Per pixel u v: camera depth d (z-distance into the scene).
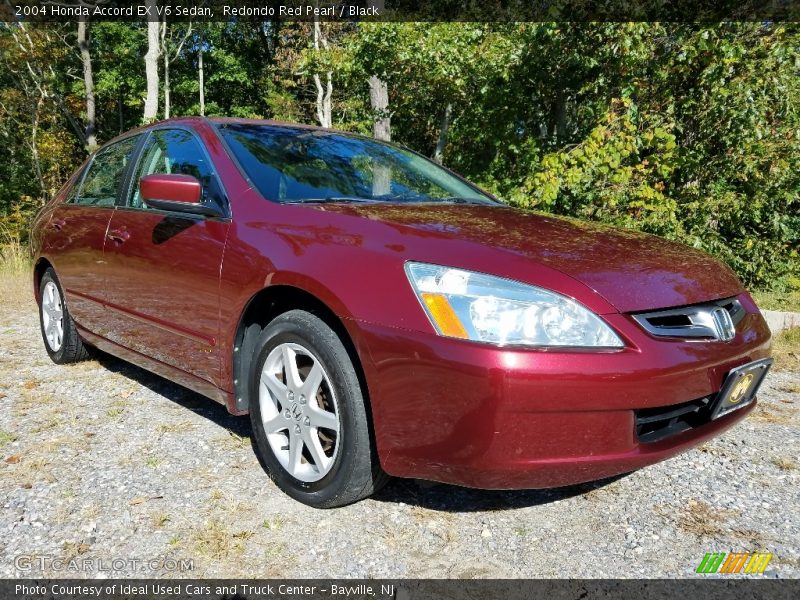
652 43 6.50
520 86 8.03
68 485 2.46
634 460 1.95
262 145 3.00
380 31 9.02
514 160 8.59
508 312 1.86
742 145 6.77
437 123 13.26
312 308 2.33
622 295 1.98
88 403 3.39
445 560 2.02
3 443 2.85
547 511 2.36
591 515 2.34
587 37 6.72
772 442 3.07
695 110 6.95
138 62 26.02
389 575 1.93
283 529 2.17
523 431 1.81
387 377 1.97
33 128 21.52
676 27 6.29
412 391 1.93
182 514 2.25
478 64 8.67
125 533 2.13
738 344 2.20
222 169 2.81
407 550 2.07
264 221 2.49
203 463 2.67
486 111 8.71
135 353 3.23
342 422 2.14
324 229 2.32
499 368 1.79
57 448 2.80
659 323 2.02
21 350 4.57
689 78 6.83
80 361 4.17
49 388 3.65
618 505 2.42
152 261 2.94
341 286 2.10
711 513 2.37
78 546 2.04
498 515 2.31
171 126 3.32
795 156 7.00
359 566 1.98
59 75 23.78
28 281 7.71
